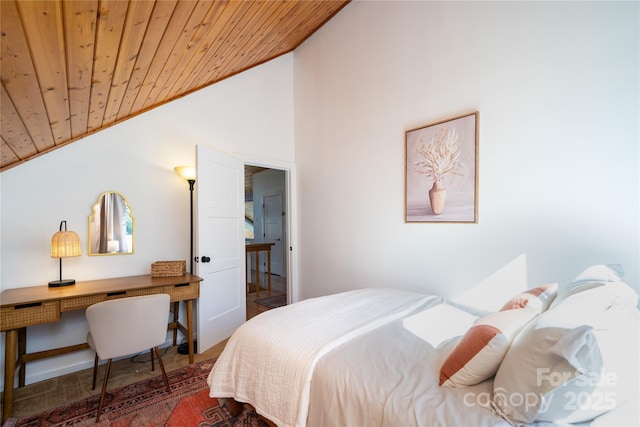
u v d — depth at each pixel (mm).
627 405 766
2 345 2123
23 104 1283
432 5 2441
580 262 1755
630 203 1612
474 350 993
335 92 3318
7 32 784
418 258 2535
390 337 1412
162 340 2064
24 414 1817
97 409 1853
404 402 955
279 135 3773
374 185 2902
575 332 750
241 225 3326
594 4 1716
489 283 2111
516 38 2000
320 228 3504
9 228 2162
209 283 2793
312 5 2738
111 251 2576
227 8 1520
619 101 1643
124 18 1013
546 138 1881
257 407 1379
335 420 1070
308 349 1313
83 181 2447
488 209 2119
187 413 1800
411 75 2590
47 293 2023
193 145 3047
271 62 3705
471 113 2199
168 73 1976
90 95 1580
